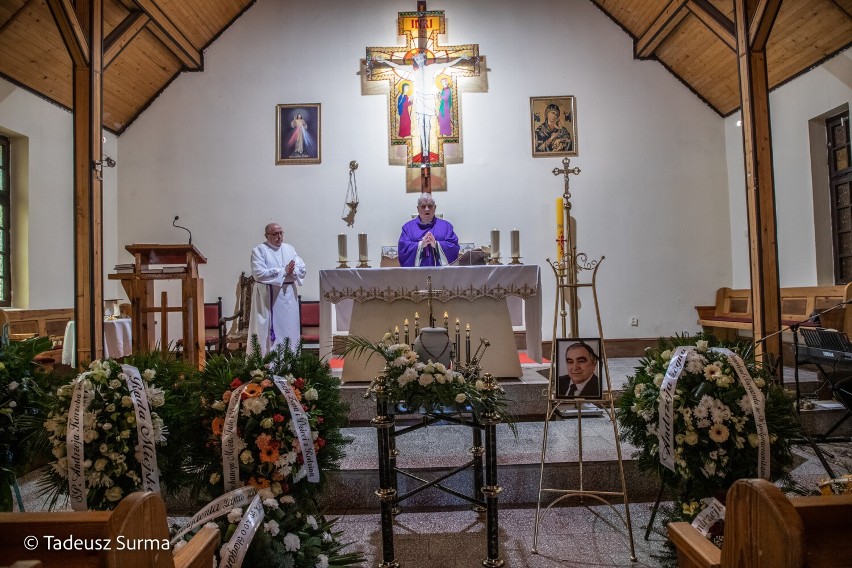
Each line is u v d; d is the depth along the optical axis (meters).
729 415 2.07
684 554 1.40
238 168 7.03
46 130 5.95
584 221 7.09
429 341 2.77
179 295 6.84
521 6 7.19
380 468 2.31
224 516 1.95
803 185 5.96
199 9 6.43
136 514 1.05
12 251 5.71
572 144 7.11
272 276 5.05
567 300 7.02
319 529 2.15
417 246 5.24
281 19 7.14
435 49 7.12
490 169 7.07
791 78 6.05
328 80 7.11
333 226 7.01
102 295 4.36
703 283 7.11
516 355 4.16
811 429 3.88
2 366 2.32
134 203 6.96
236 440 1.96
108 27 5.61
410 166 7.03
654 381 2.29
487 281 4.05
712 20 5.66
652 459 2.35
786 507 1.02
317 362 2.28
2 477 2.33
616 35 7.18
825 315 4.62
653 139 7.15
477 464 2.82
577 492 2.50
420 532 2.68
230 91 7.06
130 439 1.98
